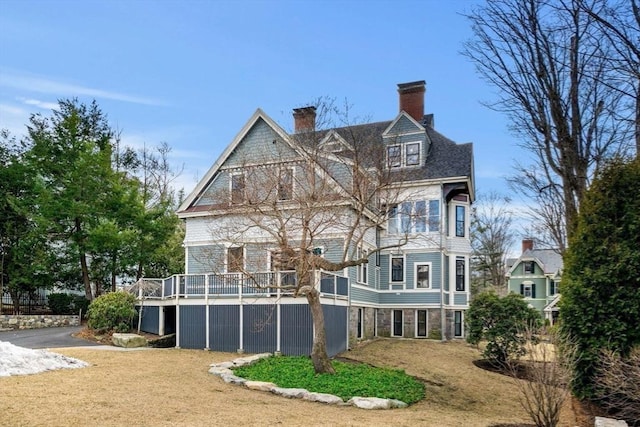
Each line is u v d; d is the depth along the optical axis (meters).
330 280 18.06
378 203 15.59
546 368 8.80
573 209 9.94
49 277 27.27
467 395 13.85
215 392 10.64
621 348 8.97
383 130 27.02
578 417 9.59
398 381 13.63
